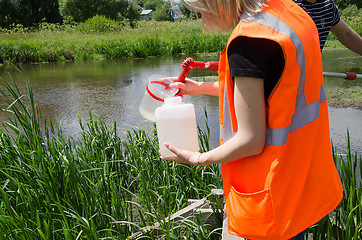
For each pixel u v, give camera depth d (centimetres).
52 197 211
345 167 225
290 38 115
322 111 136
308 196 132
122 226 236
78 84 1003
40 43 1778
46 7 5072
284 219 127
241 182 134
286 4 126
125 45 1838
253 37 113
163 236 219
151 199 287
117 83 1006
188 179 307
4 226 209
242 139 121
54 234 217
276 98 118
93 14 4844
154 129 371
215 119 600
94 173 295
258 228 128
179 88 191
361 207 206
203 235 221
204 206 259
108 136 365
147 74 1162
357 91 768
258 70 113
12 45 1633
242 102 118
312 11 207
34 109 285
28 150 262
